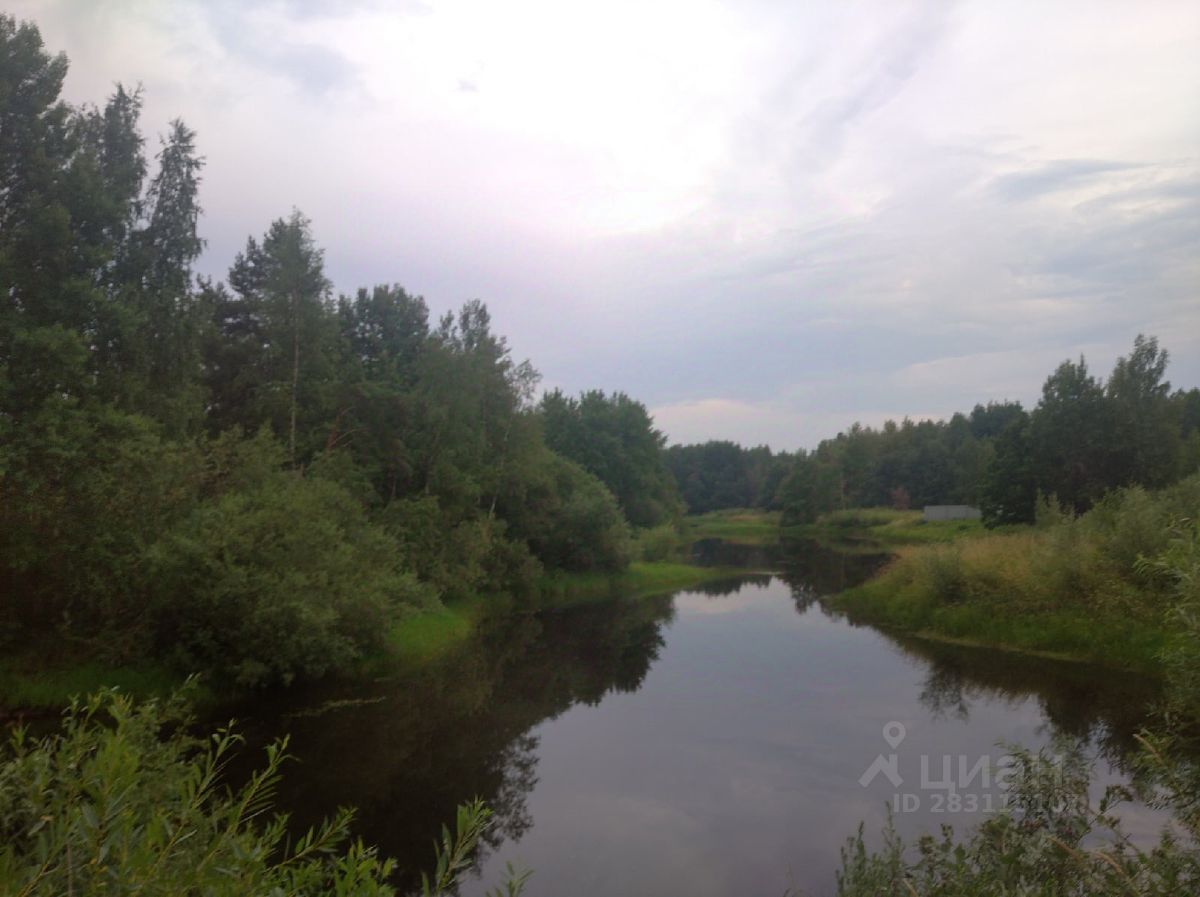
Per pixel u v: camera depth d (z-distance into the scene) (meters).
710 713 15.75
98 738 3.76
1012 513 48.56
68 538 15.34
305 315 29.61
